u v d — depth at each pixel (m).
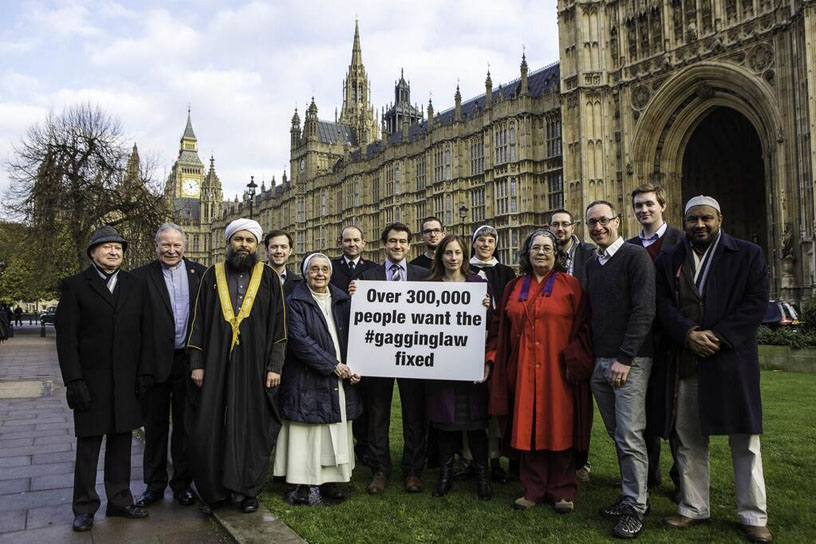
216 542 5.74
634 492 5.91
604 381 6.37
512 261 42.09
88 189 39.00
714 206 6.01
